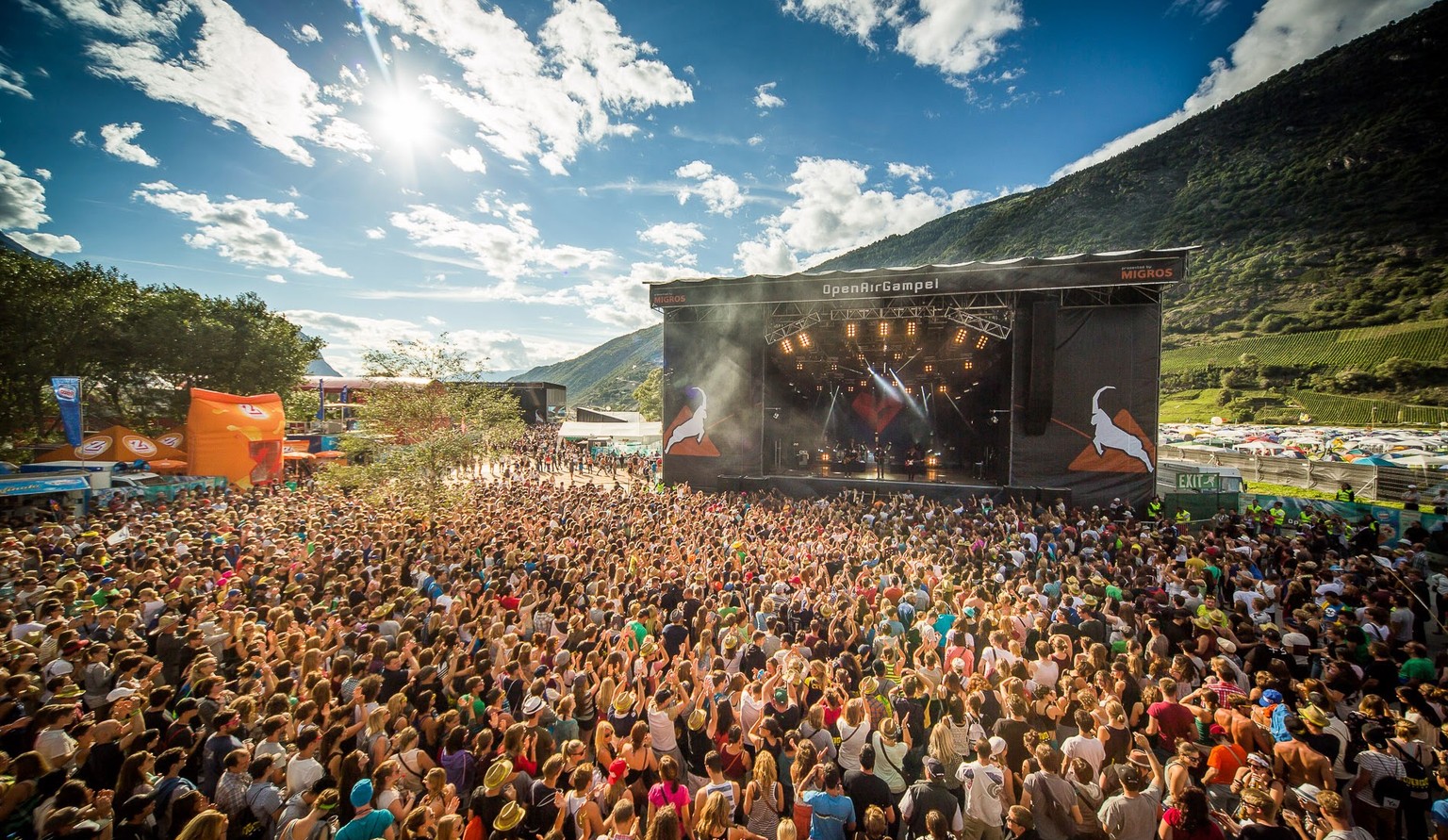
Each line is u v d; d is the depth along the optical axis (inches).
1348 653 287.4
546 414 2753.4
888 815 198.8
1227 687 253.1
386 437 768.9
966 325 911.0
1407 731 213.8
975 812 196.1
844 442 1449.3
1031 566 535.5
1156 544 570.3
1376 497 995.3
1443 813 182.2
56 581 387.9
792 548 533.3
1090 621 339.0
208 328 1316.4
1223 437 1859.0
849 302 950.4
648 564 473.1
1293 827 172.2
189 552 448.1
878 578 422.6
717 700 248.5
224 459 1037.8
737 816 225.9
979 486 912.3
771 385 1235.2
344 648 315.9
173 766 192.4
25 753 183.5
